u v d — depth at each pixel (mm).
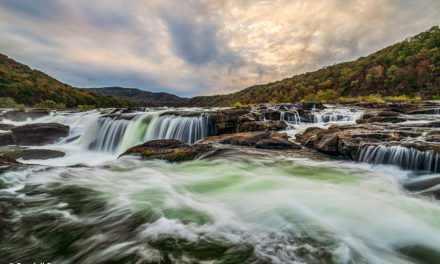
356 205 6199
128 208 6125
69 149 18094
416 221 5438
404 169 8680
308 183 7867
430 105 26609
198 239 4762
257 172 8977
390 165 9039
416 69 77812
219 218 5629
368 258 4301
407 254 4469
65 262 4148
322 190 7246
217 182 8062
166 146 11680
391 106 27078
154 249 4438
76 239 4773
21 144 18219
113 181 8070
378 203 6297
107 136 19156
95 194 6949
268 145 12344
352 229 5156
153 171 9172
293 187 7520
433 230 5129
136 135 18312
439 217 5594
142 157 10719
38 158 14156
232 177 8492
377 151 9461
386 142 9922
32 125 19297
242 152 11227
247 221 5492
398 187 7387
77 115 26156
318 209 6039
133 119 19156
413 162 8508
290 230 5090
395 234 5004
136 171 9156
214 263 4039
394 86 78500
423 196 6559
